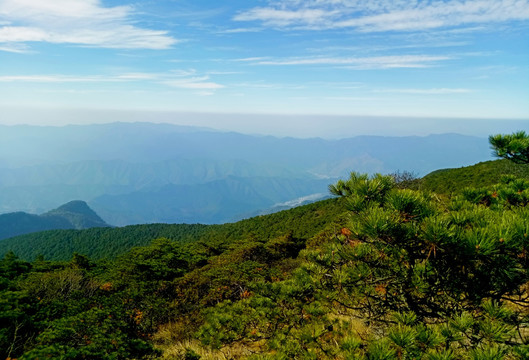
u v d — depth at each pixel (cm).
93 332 630
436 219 293
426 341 277
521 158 424
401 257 347
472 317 299
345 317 550
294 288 470
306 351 405
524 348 246
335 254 435
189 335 834
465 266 292
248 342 582
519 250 256
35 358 498
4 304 816
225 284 1262
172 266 2392
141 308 1047
